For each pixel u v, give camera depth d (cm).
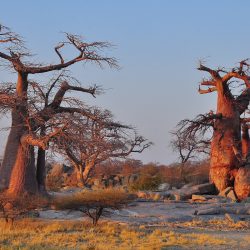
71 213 2792
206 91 4344
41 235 2023
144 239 1961
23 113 3167
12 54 3178
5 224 2330
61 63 3269
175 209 3020
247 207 2925
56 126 3064
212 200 3519
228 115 4141
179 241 1892
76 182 5491
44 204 2508
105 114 3412
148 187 4538
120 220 2614
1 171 3159
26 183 3130
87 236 1995
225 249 1752
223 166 4025
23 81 3234
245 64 4144
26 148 3128
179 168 5294
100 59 3328
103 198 2334
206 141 4375
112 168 6078
